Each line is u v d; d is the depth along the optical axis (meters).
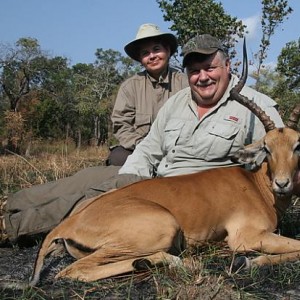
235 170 1.77
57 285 1.39
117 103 2.48
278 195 1.67
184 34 4.93
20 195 1.87
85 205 1.64
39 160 4.99
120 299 1.29
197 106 1.90
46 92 14.29
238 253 1.63
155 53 2.34
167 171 1.91
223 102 1.86
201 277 1.37
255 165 1.77
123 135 2.46
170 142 1.90
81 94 15.71
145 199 1.59
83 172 1.97
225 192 1.68
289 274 1.44
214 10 4.88
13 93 13.15
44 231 1.81
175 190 1.64
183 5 4.94
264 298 1.29
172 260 1.46
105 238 1.48
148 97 2.43
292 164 1.68
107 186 1.87
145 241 1.48
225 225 1.67
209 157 1.85
